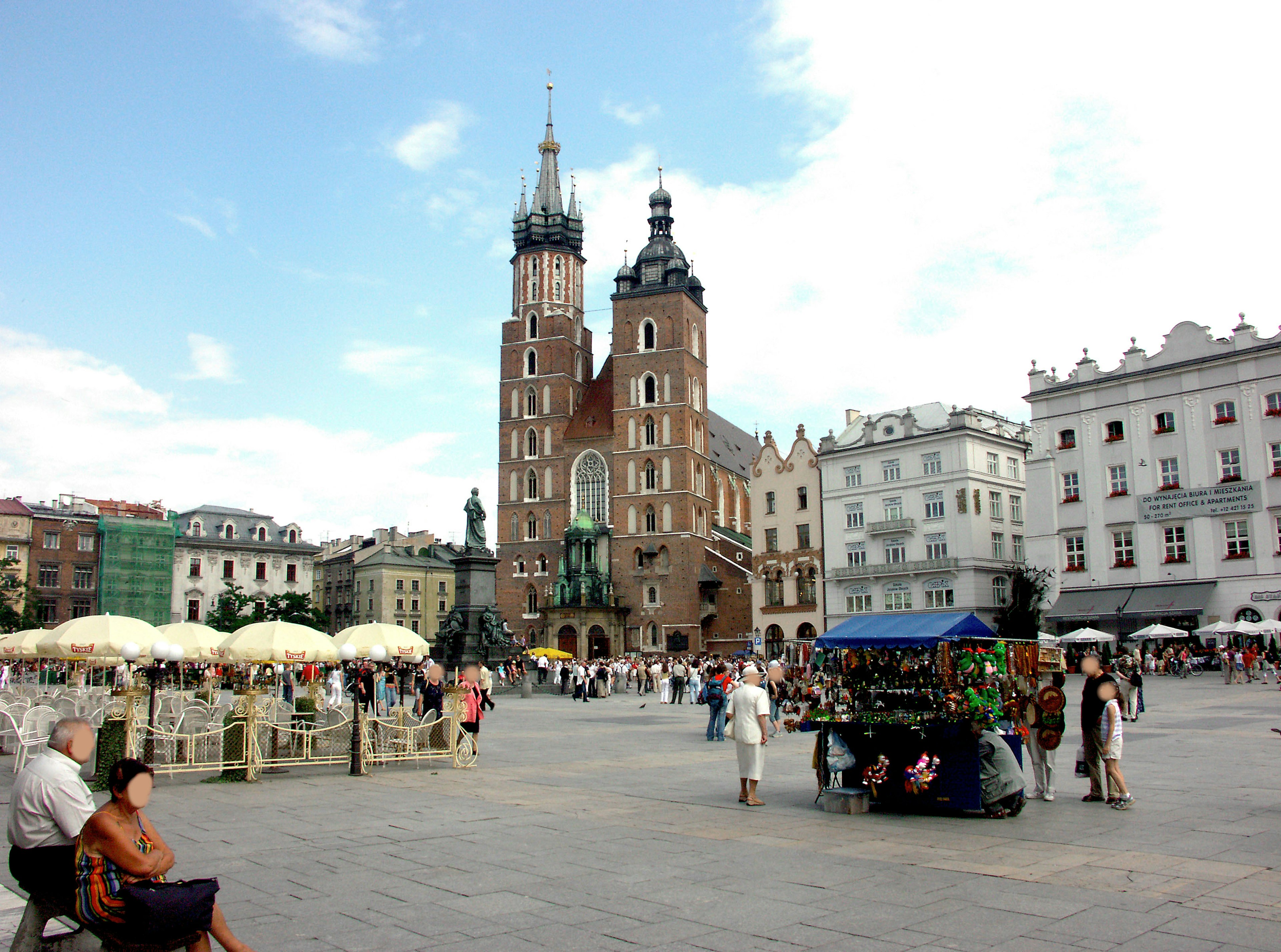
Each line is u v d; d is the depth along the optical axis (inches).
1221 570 2576.3
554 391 4660.4
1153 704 1619.1
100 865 331.0
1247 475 2554.1
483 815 682.2
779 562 3710.6
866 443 3474.4
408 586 5649.6
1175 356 2711.6
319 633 1062.4
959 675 664.4
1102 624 2783.0
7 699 1398.9
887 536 3393.2
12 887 475.8
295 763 924.6
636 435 4461.1
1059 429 2923.2
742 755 725.3
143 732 940.6
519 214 4849.9
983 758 656.4
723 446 5260.8
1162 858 513.0
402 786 847.7
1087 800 701.9
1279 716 1344.7
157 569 4665.4
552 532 4571.9
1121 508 2778.1
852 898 446.3
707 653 4303.6
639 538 4384.8
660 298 4515.3
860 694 707.4
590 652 4261.8
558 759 1059.9
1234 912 412.5
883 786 695.1
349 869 514.0
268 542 5251.0
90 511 4761.3
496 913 429.4
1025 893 449.1
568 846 571.8
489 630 2659.9
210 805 740.7
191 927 327.0
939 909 426.6
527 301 4761.3
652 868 510.9
